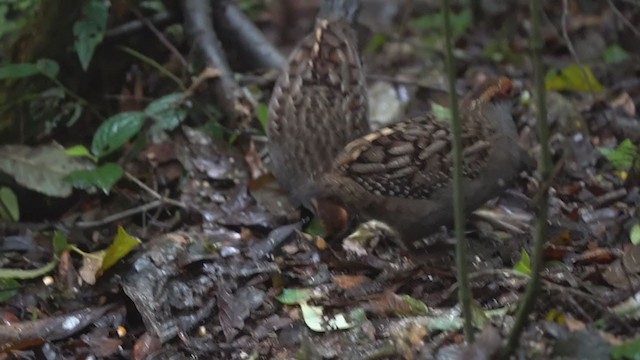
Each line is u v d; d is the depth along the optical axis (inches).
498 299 336.8
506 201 400.5
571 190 407.5
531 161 373.7
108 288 370.9
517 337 280.1
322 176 371.9
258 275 365.7
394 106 487.2
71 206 439.5
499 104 360.2
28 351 343.9
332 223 380.2
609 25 553.9
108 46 485.7
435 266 360.2
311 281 362.0
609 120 467.2
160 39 497.4
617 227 375.9
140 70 498.9
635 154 420.5
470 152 349.1
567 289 323.0
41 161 427.2
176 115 454.9
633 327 311.6
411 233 362.0
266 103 492.4
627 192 404.5
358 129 398.9
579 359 288.0
